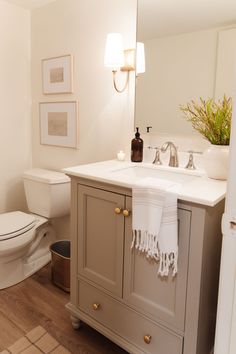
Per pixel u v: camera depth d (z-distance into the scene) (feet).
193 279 3.88
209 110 4.83
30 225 7.00
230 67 4.91
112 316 4.97
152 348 4.49
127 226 4.48
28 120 8.91
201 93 5.29
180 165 5.83
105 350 5.24
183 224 3.88
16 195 8.95
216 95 5.11
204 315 4.09
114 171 5.28
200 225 3.72
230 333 2.89
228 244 2.80
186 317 4.02
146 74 5.96
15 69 8.34
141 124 6.19
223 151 4.57
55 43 7.73
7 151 8.54
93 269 5.17
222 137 4.57
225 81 4.99
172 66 5.58
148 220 3.90
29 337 5.46
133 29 6.06
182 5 5.32
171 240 3.80
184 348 4.12
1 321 5.85
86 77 7.10
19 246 6.70
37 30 8.20
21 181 9.02
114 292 4.86
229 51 4.90
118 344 4.86
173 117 5.73
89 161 7.37
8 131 8.47
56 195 7.42
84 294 5.40
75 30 7.16
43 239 7.99
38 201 7.73
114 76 6.23
